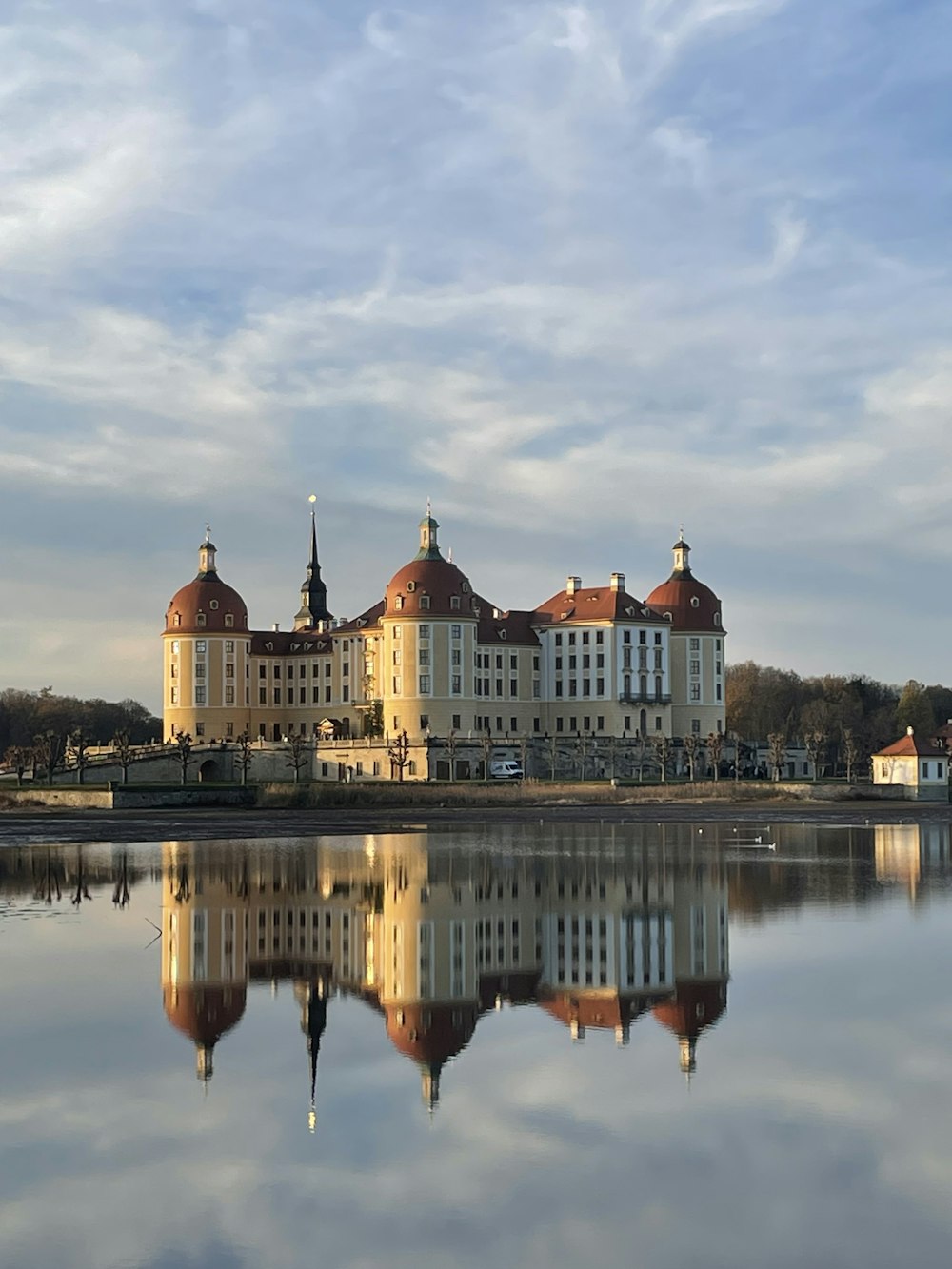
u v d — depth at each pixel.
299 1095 37.06
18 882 85.31
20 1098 36.88
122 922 67.69
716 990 49.84
